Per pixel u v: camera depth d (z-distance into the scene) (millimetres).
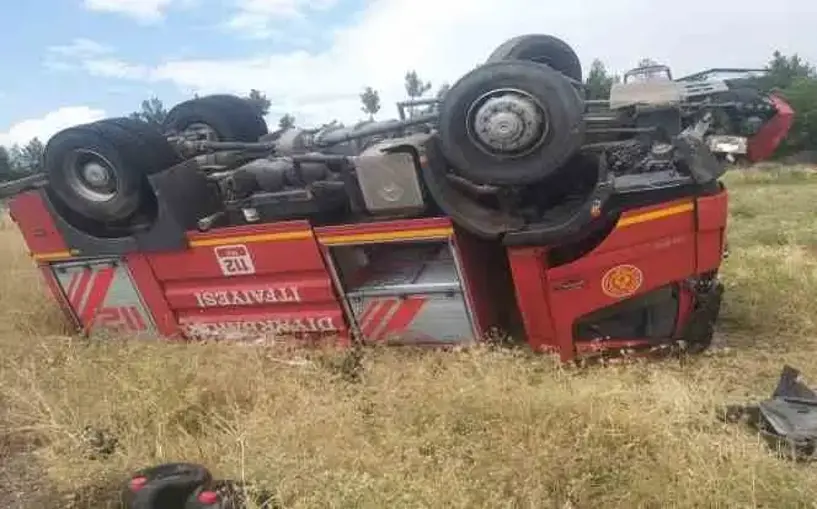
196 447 4105
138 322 6246
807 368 4918
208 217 5801
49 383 5066
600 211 4613
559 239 4770
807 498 3205
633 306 4996
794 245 8320
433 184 4852
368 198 5113
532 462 3477
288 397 4539
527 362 4828
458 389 4227
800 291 6012
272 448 3828
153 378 4746
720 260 4895
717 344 5363
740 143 5289
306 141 5984
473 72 4684
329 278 5398
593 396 3975
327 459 3672
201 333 6000
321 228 5270
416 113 5625
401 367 4914
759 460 3377
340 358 5258
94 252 6117
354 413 4238
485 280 5312
